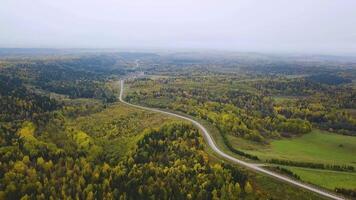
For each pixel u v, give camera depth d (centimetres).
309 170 15212
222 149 17850
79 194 15562
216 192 13338
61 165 17825
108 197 15025
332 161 17500
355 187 13212
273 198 12750
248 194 13150
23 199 14625
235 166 15262
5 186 15538
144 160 17162
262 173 14500
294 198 12631
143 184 15150
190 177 14712
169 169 15362
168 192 14350
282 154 18238
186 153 16750
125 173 16350
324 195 12581
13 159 17438
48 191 15500
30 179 16038
